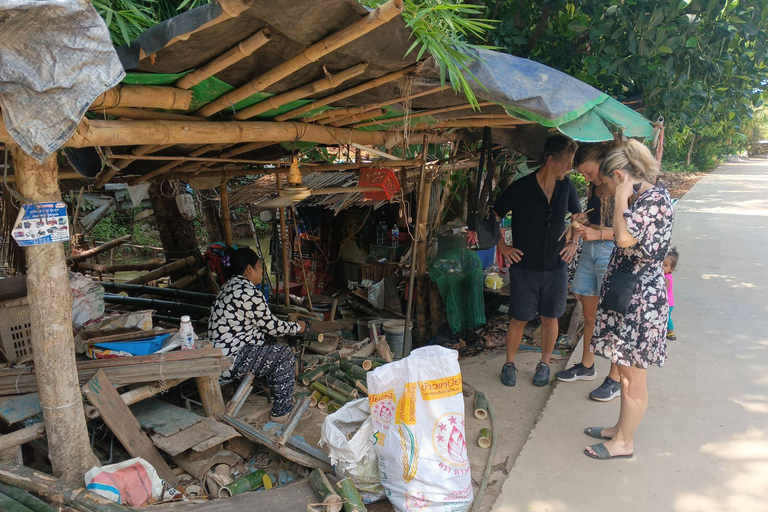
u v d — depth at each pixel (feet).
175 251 23.73
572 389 13.25
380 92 8.84
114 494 7.83
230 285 12.12
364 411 9.73
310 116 9.79
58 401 7.82
